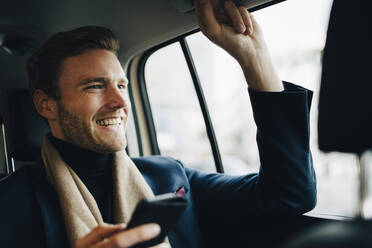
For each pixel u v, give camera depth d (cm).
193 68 229
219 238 158
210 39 126
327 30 62
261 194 136
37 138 203
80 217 116
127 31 207
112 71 132
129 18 196
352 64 53
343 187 150
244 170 229
